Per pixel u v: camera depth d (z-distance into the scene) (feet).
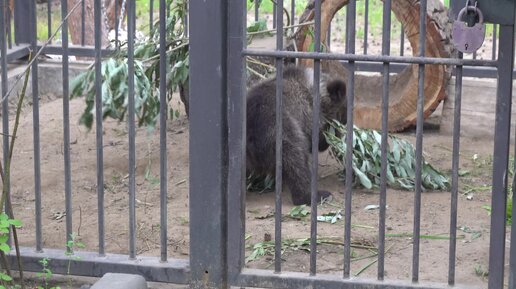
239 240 12.09
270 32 17.03
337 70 18.67
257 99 15.40
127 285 11.91
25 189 15.58
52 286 12.50
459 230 14.05
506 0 10.95
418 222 11.71
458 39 11.05
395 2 17.63
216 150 11.91
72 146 17.48
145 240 13.74
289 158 15.20
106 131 18.26
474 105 18.29
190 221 12.12
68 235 12.59
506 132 11.28
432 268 12.89
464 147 17.61
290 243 13.51
